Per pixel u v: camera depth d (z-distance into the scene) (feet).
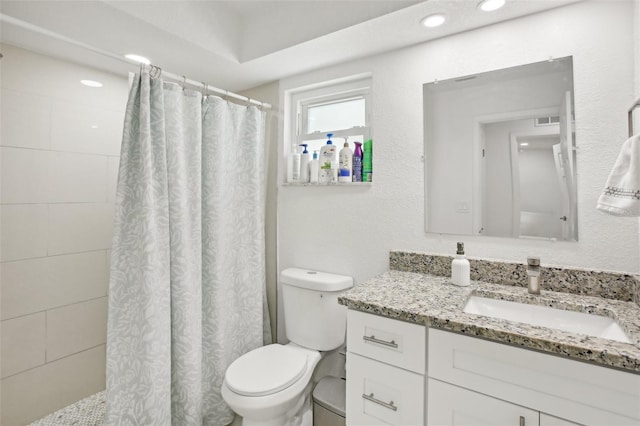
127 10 4.38
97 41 5.17
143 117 4.47
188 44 5.26
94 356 6.36
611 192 3.10
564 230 4.19
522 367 2.84
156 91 4.66
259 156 6.51
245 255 6.22
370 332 3.70
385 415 3.58
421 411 3.35
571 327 3.58
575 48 4.12
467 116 4.83
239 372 4.78
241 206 6.22
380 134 5.58
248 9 5.75
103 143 6.43
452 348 3.17
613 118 3.92
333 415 4.94
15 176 5.34
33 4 4.18
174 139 4.88
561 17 4.20
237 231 6.14
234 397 4.37
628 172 2.99
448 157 4.99
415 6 4.22
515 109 4.49
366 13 4.58
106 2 4.17
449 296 3.89
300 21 5.24
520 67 4.45
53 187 5.77
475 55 4.77
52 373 5.78
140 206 4.44
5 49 5.24
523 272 4.29
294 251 6.66
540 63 4.32
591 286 3.90
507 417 2.90
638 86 3.68
